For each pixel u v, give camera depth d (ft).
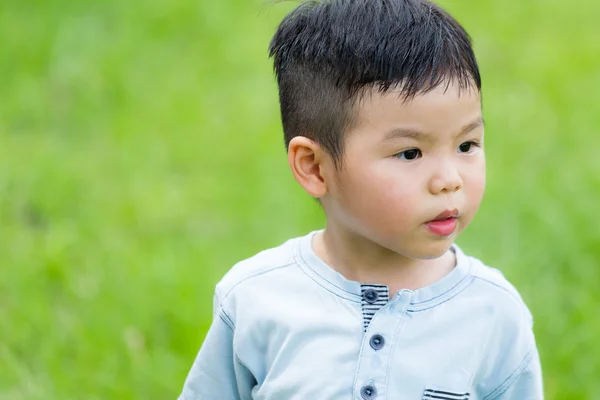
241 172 31.22
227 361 14.23
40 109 34.96
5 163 30.71
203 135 33.50
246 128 33.91
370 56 12.33
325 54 12.85
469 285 13.26
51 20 41.16
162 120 34.60
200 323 22.63
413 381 12.73
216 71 38.50
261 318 13.55
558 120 33.09
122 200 29.19
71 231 27.12
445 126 12.17
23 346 22.17
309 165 13.34
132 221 28.09
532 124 32.83
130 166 31.30
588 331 21.98
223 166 31.55
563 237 25.54
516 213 26.94
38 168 30.35
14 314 23.04
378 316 12.98
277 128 33.68
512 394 13.32
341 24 12.85
